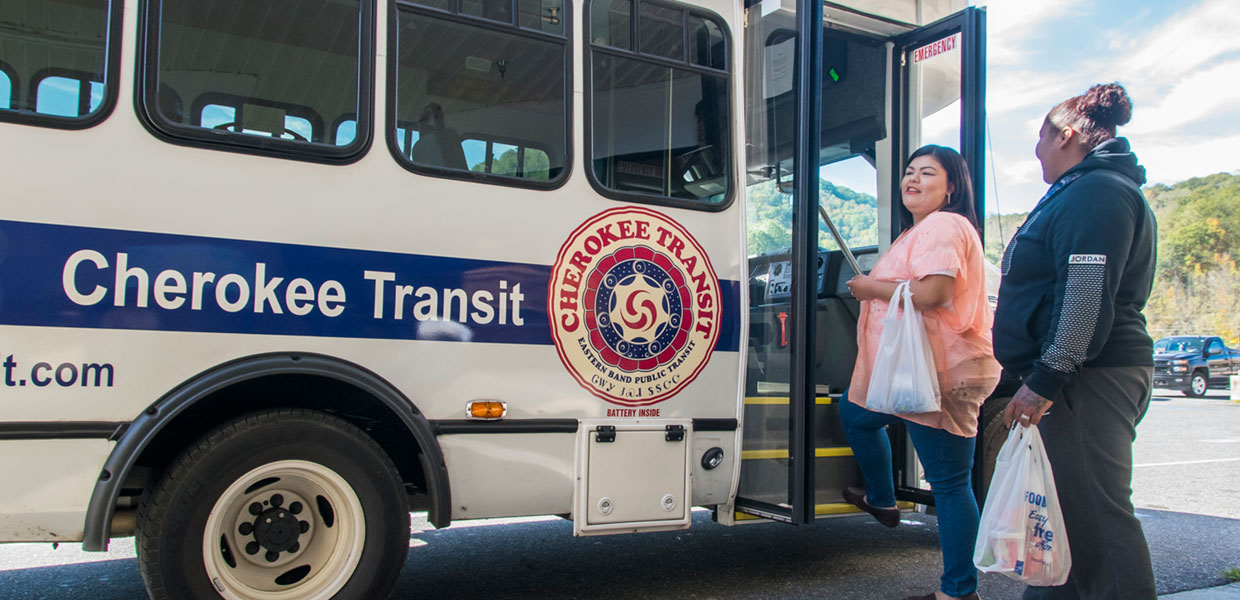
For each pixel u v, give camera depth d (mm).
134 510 3209
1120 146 2848
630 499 3639
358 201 3234
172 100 2996
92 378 2807
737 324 3980
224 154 3043
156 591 2842
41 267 2766
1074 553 2781
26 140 2787
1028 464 2783
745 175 4074
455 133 3445
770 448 4008
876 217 5430
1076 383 2777
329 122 3227
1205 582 4340
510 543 4922
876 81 5402
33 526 2729
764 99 4227
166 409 2846
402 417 3172
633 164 3801
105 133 2885
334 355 3141
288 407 3143
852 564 4590
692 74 3996
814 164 3893
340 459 3105
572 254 3602
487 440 3383
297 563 3137
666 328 3783
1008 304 2979
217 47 3086
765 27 4242
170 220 2939
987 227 4727
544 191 3576
